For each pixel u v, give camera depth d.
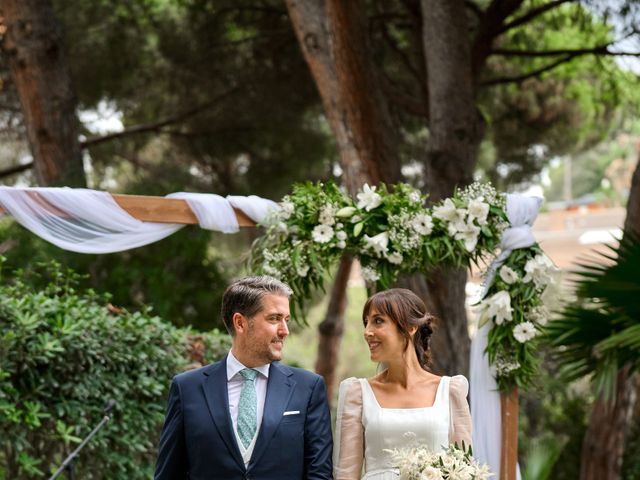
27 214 4.99
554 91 12.89
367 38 7.95
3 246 6.45
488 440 5.42
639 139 23.20
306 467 3.58
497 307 5.34
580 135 13.58
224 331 10.84
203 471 3.50
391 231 5.37
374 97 8.05
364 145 8.14
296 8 8.76
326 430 3.64
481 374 5.50
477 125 8.72
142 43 12.50
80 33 12.29
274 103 12.39
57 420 5.66
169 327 6.53
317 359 13.41
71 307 5.82
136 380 6.12
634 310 4.71
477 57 9.40
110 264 10.45
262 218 5.48
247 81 12.27
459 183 8.59
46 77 10.16
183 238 10.58
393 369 3.93
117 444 6.04
